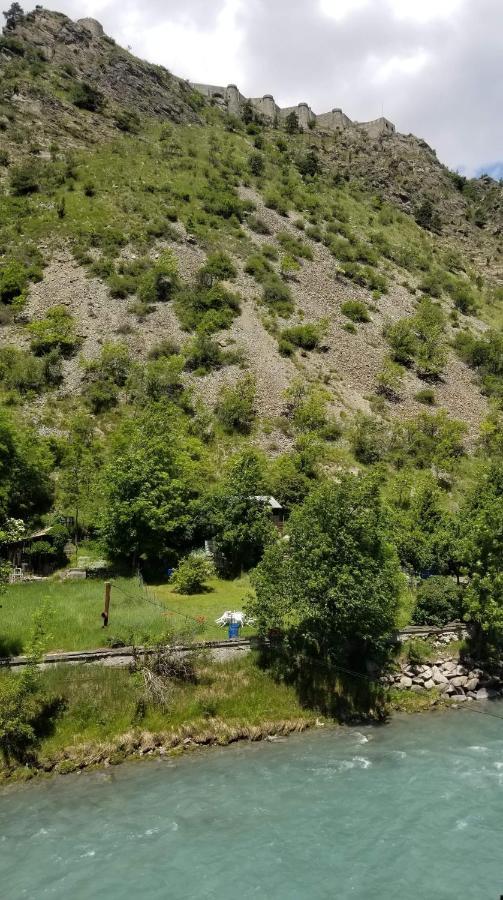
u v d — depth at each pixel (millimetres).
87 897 16766
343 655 31891
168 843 19297
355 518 30781
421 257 133375
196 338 80312
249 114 185000
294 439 67188
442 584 37219
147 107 155375
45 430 60344
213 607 36812
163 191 117750
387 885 17250
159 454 46438
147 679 27531
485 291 132375
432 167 186750
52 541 44438
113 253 92875
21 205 101812
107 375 70062
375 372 85000
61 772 24047
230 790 22797
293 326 89125
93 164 119875
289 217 128625
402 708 30969
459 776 23828
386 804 21672
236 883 17359
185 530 46438
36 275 85438
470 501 41062
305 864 18219
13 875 17719
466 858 18484
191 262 97375
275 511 51875
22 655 27250
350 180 168250
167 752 25875
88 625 30656
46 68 145125
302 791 22672
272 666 30359
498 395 86750
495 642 35375
